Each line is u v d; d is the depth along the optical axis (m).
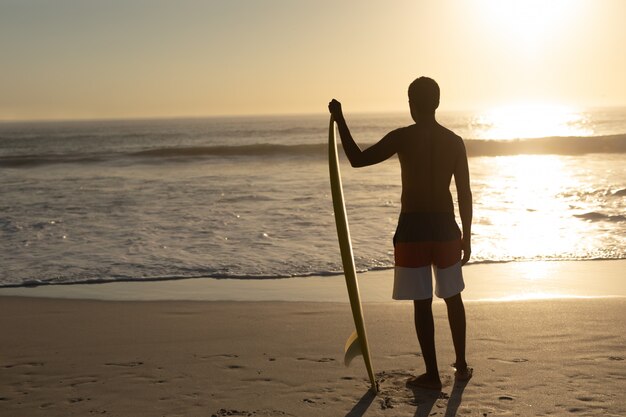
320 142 56.34
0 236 10.88
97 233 11.05
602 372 3.86
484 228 10.99
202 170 24.94
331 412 3.38
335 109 3.61
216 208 13.95
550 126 92.56
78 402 3.65
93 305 6.25
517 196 15.35
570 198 14.84
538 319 5.16
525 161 26.89
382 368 4.08
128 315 5.79
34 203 15.23
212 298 6.66
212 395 3.68
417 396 3.57
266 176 21.80
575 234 10.30
